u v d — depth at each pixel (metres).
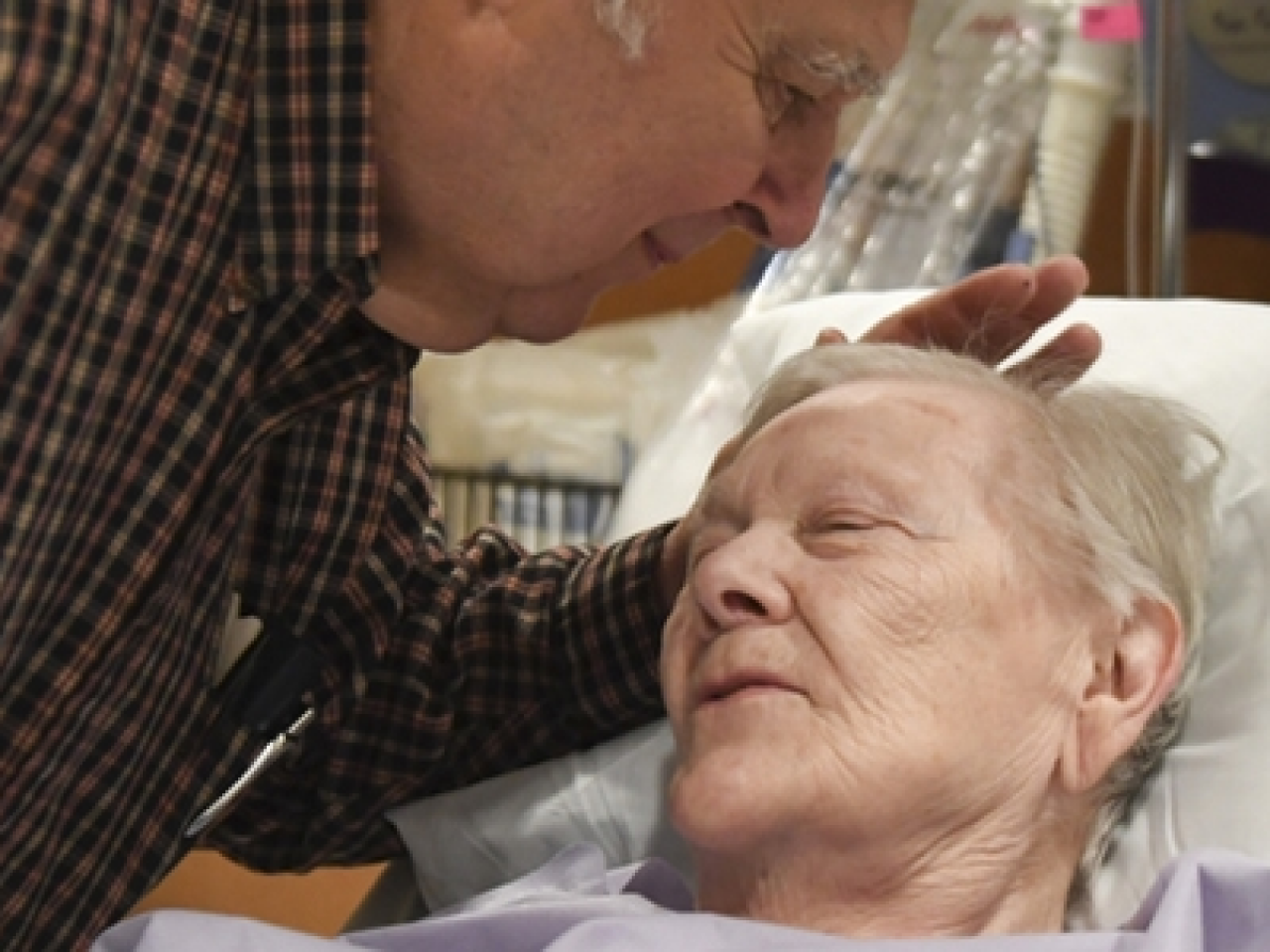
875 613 1.28
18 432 1.15
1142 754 1.47
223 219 1.24
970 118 2.25
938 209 2.21
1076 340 1.52
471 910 1.42
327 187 1.23
